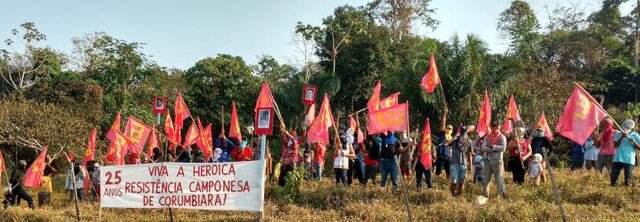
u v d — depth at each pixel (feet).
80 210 50.44
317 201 48.91
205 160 60.64
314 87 56.39
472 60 90.38
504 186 45.50
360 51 118.01
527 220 37.35
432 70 55.01
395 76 98.89
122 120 114.21
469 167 59.72
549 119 88.99
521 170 50.65
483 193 44.96
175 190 39.04
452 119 89.86
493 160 44.62
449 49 93.71
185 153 63.36
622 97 128.67
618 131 46.39
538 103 93.50
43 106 103.24
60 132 99.60
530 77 106.52
